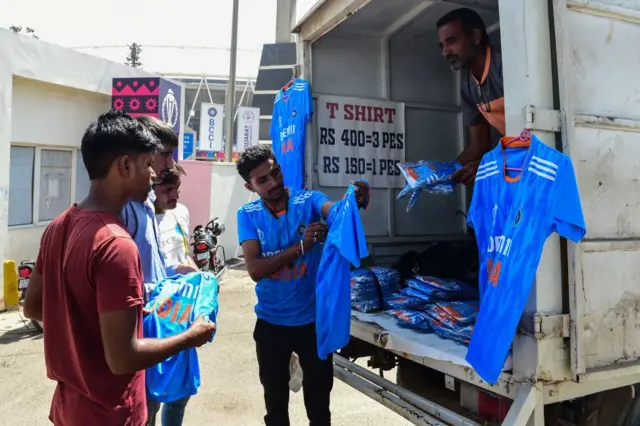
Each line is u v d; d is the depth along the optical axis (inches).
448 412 79.8
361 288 109.0
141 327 57.7
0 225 255.4
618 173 67.2
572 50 64.1
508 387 65.5
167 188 100.6
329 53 129.2
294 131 125.5
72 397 57.7
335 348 83.3
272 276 93.0
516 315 59.7
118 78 364.2
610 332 64.4
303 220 95.1
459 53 96.5
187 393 82.4
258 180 91.2
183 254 109.9
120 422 57.7
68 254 55.1
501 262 63.4
